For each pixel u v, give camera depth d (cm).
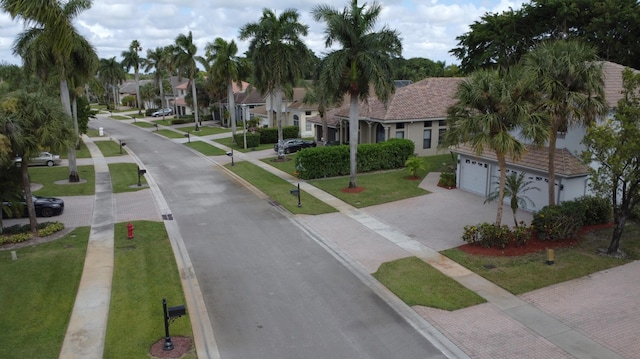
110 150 4909
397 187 2895
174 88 10075
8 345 1140
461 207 2414
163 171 3684
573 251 1736
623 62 3475
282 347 1152
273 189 2928
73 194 2888
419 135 3831
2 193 1953
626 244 1795
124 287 1488
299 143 4431
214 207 2552
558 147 2286
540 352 1111
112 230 2117
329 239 1978
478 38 4034
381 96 2639
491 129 1647
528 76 1677
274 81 3906
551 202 1945
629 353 1098
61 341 1165
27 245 1906
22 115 1881
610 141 1585
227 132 6378
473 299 1389
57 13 2138
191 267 1688
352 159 2856
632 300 1354
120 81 11712
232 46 5072
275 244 1930
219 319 1297
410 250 1816
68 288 1478
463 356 1102
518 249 1766
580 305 1335
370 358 1101
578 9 3538
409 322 1270
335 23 2520
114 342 1159
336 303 1390
